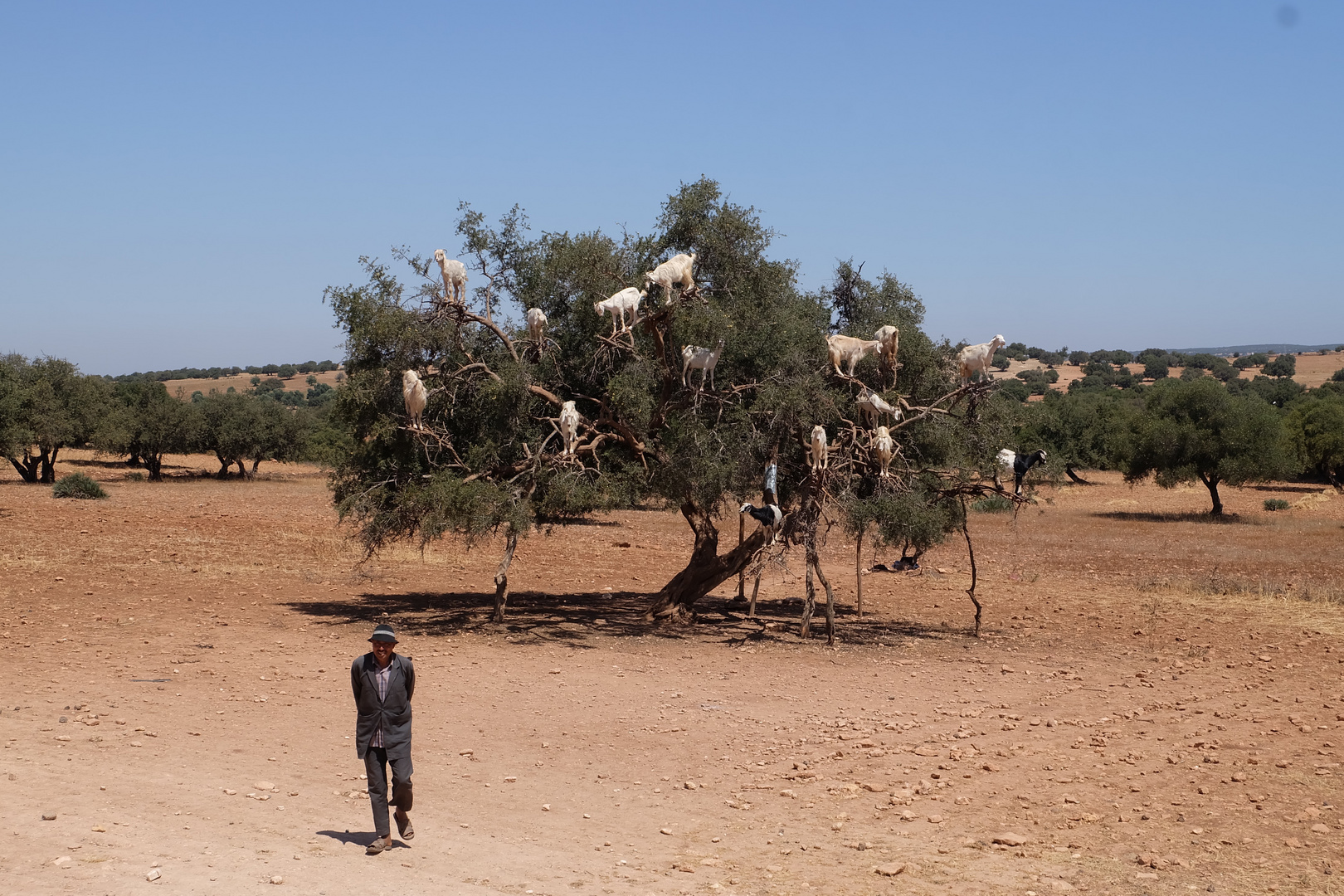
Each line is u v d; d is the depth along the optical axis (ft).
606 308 56.49
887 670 52.42
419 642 56.13
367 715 23.93
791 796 30.32
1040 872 23.59
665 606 65.82
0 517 115.75
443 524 55.67
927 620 71.15
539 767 33.19
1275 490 227.81
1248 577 94.99
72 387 210.59
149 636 54.13
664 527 145.38
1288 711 42.78
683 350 59.21
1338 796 30.25
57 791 26.76
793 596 83.25
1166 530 141.69
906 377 65.46
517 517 57.11
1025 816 28.37
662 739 37.45
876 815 28.53
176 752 32.42
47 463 193.67
